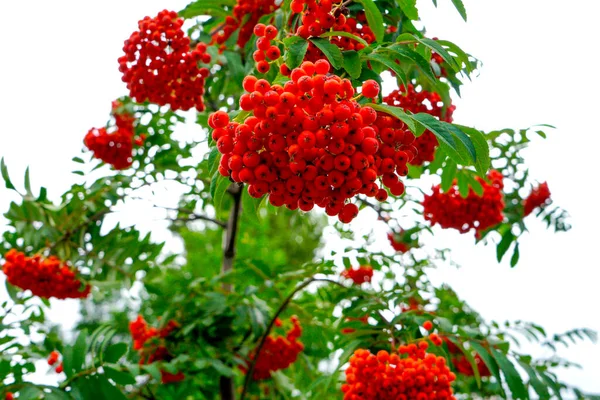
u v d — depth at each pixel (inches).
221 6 44.1
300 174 28.9
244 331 45.9
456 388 51.1
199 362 42.2
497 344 38.6
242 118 31.0
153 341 44.4
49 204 46.8
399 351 36.8
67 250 46.4
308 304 46.3
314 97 27.0
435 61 38.2
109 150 47.4
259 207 34.4
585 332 46.8
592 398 44.3
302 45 31.5
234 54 42.2
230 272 43.4
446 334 38.6
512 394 37.3
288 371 51.5
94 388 36.4
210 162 31.9
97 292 46.3
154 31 39.4
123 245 45.7
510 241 47.5
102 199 47.7
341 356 38.8
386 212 49.3
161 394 46.7
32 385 36.0
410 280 44.6
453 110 39.7
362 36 34.7
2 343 42.1
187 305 44.7
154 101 42.0
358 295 41.6
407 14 34.7
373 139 27.8
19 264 44.3
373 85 29.6
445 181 39.6
